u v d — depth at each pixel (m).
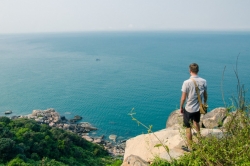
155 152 8.87
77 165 47.81
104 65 181.88
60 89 116.25
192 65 7.47
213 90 91.88
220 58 194.50
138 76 137.75
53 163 43.44
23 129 52.59
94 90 112.56
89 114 84.69
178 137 9.07
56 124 74.62
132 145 10.76
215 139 6.39
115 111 85.44
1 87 120.44
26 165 38.41
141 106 87.25
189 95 7.32
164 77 131.75
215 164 5.80
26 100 100.88
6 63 199.25
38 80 135.38
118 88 113.62
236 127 6.33
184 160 6.44
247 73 124.75
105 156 57.69
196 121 7.38
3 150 39.94
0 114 87.06
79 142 59.03
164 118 76.50
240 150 5.65
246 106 6.29
